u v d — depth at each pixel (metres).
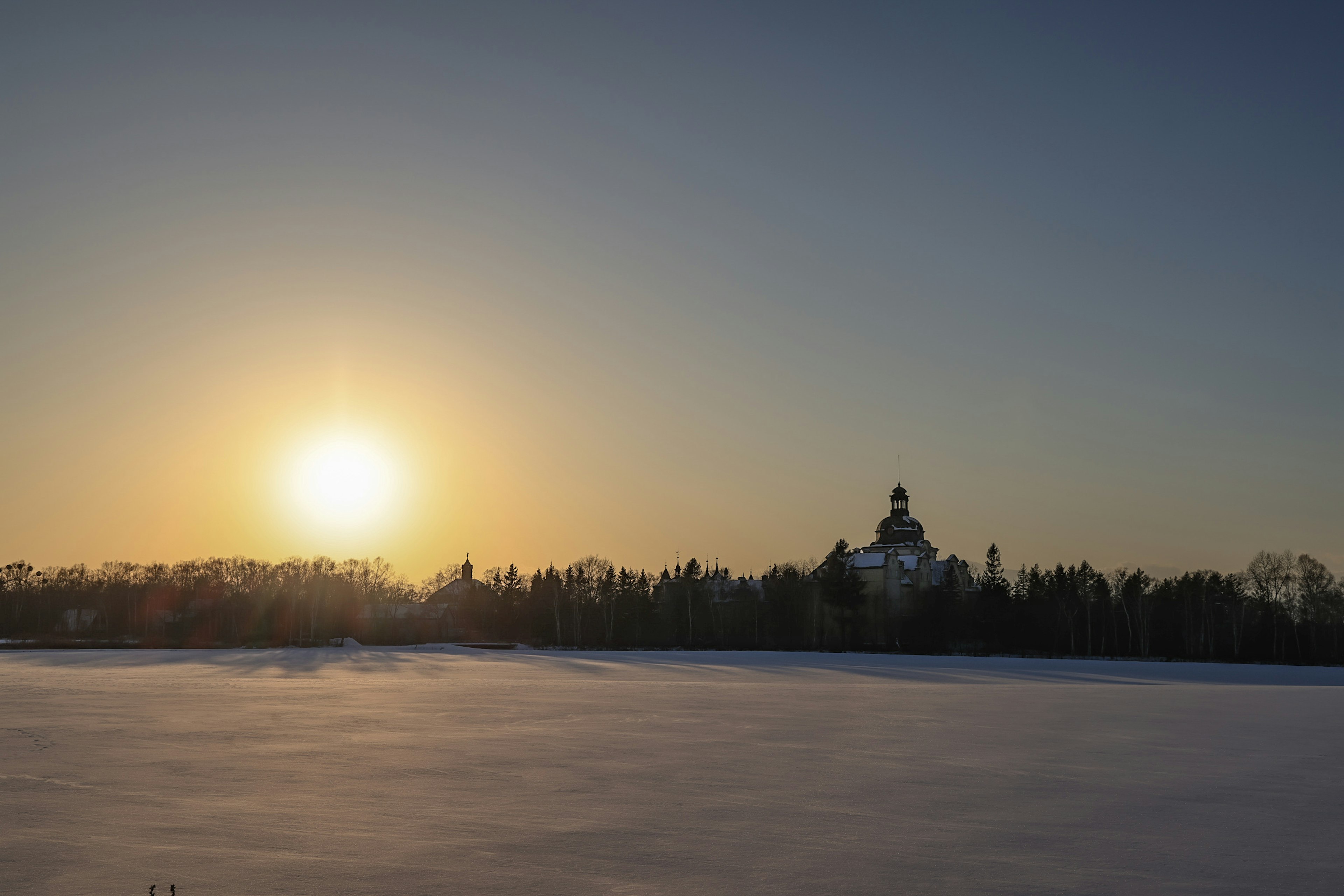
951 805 26.47
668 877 19.31
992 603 167.88
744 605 185.25
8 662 109.69
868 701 59.91
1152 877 19.55
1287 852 21.52
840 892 18.42
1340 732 44.66
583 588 187.38
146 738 39.25
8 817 24.31
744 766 32.81
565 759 34.25
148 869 19.67
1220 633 161.75
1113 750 37.78
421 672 91.44
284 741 38.66
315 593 190.62
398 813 24.89
